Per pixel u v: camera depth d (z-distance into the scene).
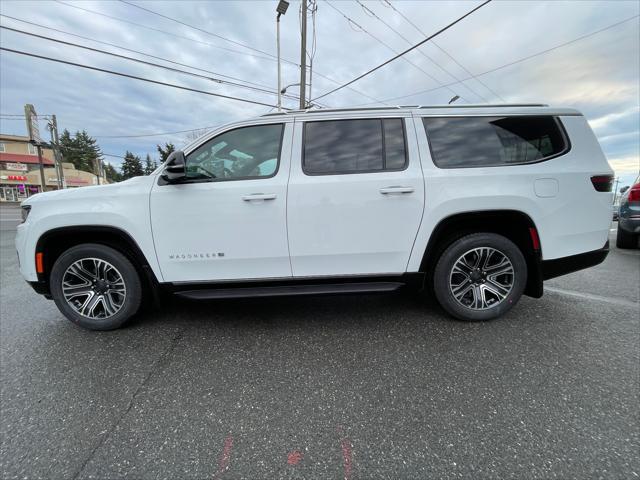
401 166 2.67
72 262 2.71
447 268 2.76
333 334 2.68
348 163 2.69
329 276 2.74
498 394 1.90
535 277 2.78
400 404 1.83
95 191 2.67
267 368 2.21
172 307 3.34
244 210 2.61
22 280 4.62
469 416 1.73
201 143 2.72
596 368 2.13
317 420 1.73
